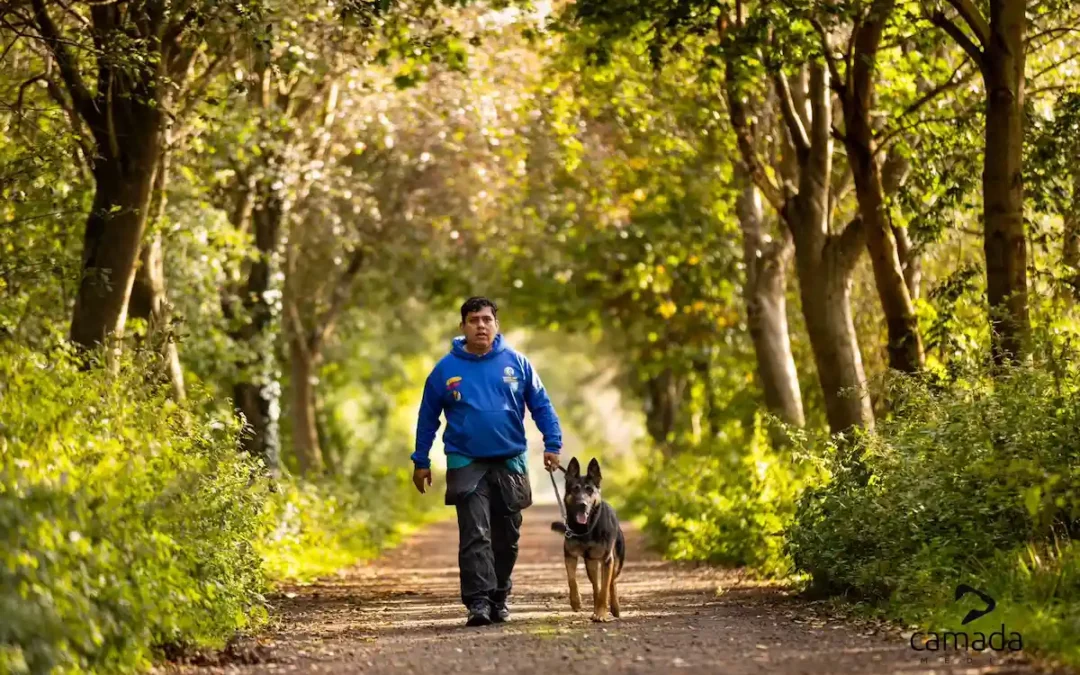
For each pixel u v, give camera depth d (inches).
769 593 565.3
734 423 1115.3
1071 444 436.5
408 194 1307.8
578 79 960.3
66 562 314.7
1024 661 323.3
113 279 600.4
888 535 469.1
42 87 691.4
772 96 843.4
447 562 962.1
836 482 518.0
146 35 597.3
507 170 1176.2
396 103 1061.8
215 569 416.8
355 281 1476.4
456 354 480.4
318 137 1060.5
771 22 605.6
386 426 2177.7
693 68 807.7
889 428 532.4
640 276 1342.3
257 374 1046.4
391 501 1517.0
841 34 773.3
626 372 2137.1
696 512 895.1
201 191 932.6
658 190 1122.7
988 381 526.3
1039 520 419.2
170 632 356.5
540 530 1443.2
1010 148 568.4
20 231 636.1
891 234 670.5
